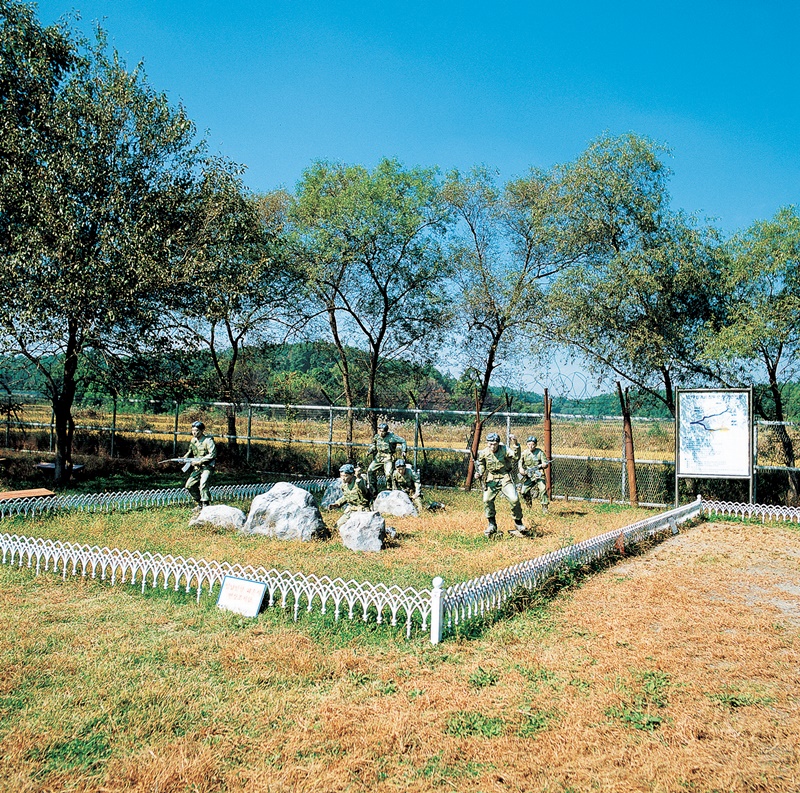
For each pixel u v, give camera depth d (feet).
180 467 87.10
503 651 24.41
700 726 18.44
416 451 76.48
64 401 66.08
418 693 20.62
